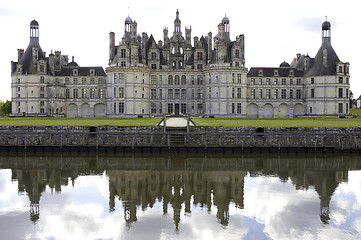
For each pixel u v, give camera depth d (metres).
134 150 56.56
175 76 114.94
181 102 114.75
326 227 25.84
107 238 24.20
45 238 24.22
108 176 41.03
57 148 57.59
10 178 40.16
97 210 29.53
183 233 24.94
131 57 107.31
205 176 41.19
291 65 132.25
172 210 29.58
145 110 110.38
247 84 118.88
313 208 29.83
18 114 116.12
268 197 32.97
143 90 109.44
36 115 114.06
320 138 57.22
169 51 116.06
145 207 30.31
